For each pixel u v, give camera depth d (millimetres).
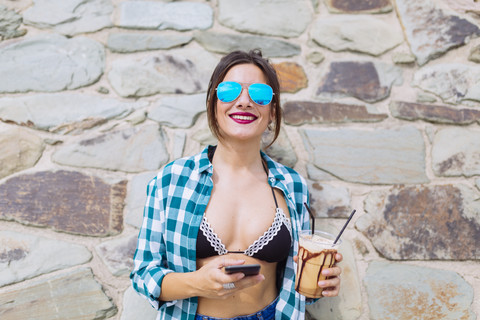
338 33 1972
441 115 1897
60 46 1867
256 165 1498
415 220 1808
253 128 1350
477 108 1909
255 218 1346
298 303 1411
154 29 1922
